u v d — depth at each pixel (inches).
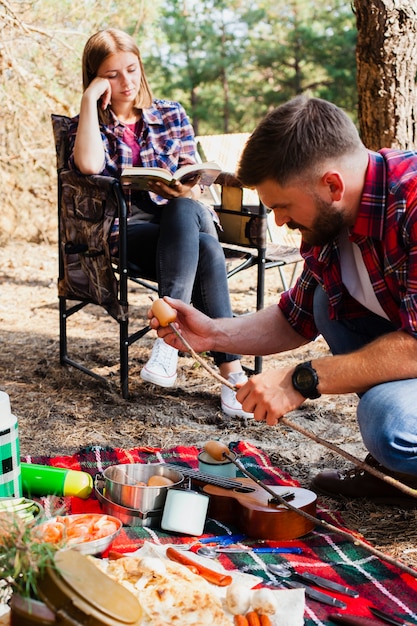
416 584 80.2
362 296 91.5
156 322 92.7
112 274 136.2
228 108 567.5
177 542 87.1
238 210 149.0
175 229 131.0
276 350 101.8
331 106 80.7
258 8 562.6
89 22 271.4
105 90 140.2
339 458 116.1
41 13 262.1
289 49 547.8
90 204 137.4
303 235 86.4
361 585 80.0
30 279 233.8
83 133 136.9
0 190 277.1
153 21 300.2
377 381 84.4
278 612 71.0
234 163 204.8
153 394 141.2
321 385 83.0
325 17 545.3
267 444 121.0
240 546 87.0
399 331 83.7
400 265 84.2
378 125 172.9
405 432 83.0
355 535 89.8
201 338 98.2
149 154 144.9
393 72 169.0
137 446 119.3
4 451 86.2
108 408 133.9
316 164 79.0
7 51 253.1
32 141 273.3
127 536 87.9
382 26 166.2
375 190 82.4
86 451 110.2
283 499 89.4
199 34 550.6
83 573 57.4
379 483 99.5
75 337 176.6
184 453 112.7
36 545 58.5
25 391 141.4
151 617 64.7
